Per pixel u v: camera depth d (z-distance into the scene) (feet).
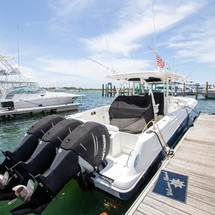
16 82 40.68
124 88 17.39
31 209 7.45
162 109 15.40
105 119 16.69
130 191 8.33
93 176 8.59
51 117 11.23
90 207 8.98
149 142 9.92
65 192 9.77
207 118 24.08
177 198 7.83
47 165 9.02
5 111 36.58
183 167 10.53
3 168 9.51
